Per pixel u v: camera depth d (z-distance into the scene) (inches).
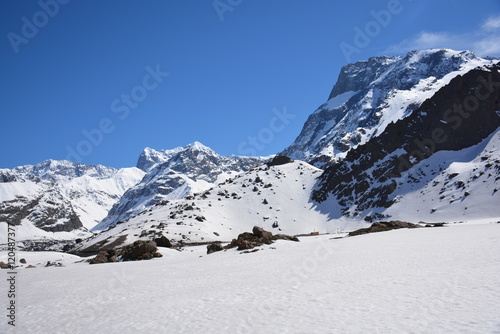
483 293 717.9
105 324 785.6
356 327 598.5
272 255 2197.3
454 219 6594.5
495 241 1631.4
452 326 556.4
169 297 1049.5
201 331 666.8
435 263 1166.3
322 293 887.1
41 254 5393.7
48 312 967.0
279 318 700.0
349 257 1630.2
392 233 3110.2
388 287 869.8
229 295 984.9
